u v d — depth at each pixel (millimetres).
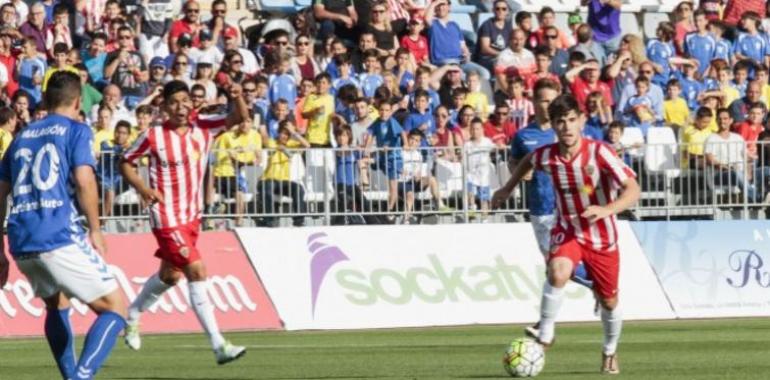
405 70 65312
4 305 48812
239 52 61688
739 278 56469
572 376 31328
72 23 64812
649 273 55469
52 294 26516
